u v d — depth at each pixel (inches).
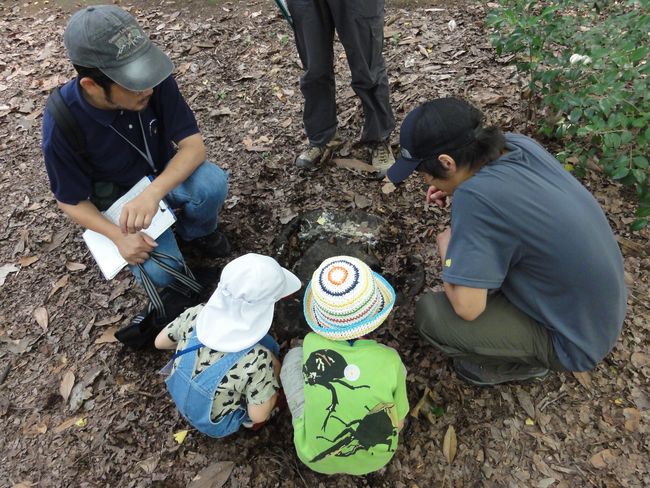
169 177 97.7
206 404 79.9
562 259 68.5
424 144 67.8
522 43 118.0
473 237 68.0
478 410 93.0
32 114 163.2
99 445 95.0
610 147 104.9
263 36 177.8
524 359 83.7
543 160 71.1
